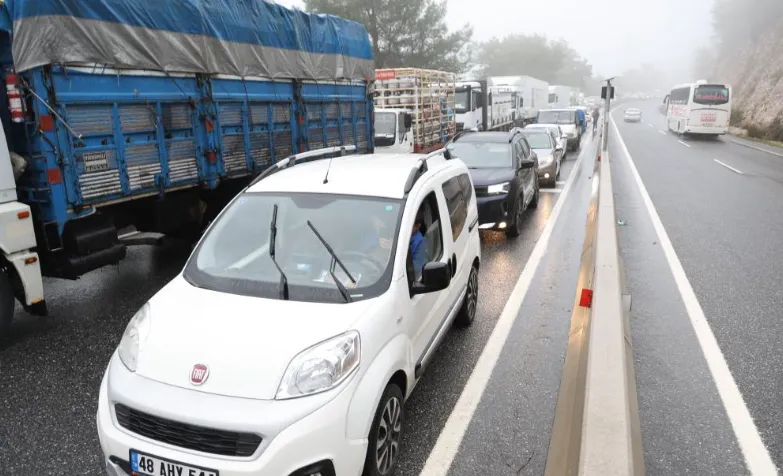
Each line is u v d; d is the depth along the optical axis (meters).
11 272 5.25
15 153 5.34
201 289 3.67
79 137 5.55
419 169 4.44
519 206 9.91
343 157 5.38
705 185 15.53
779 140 30.70
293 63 8.83
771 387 4.59
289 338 3.10
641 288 7.01
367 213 4.00
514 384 4.68
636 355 5.17
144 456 2.87
